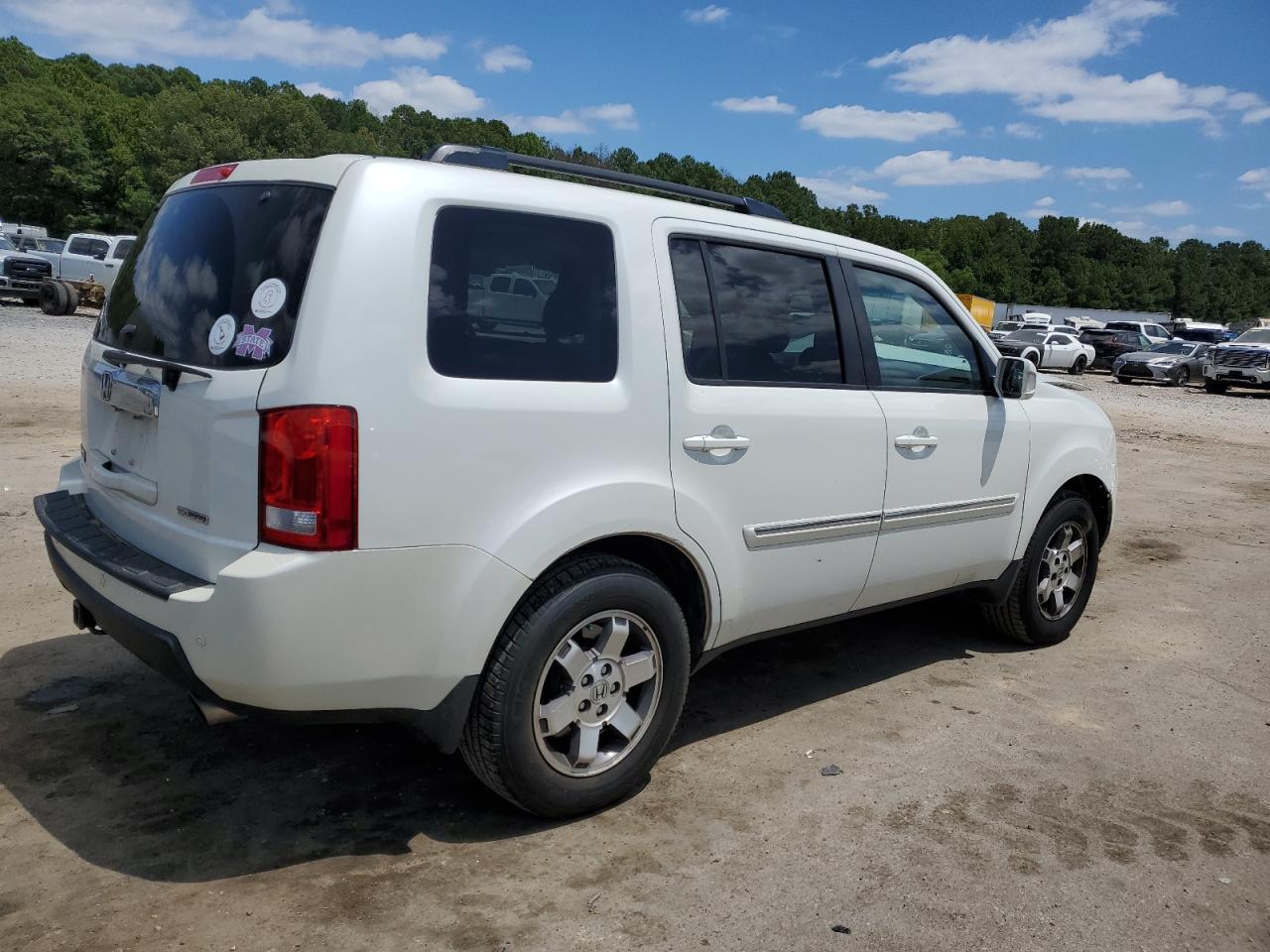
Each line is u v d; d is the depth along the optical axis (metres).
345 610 2.63
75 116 81.38
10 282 25.27
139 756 3.45
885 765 3.71
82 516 3.37
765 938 2.64
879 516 3.98
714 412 3.36
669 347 3.27
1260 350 26.22
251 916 2.61
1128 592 6.43
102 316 3.51
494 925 2.63
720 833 3.15
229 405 2.66
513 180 3.04
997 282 138.75
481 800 3.28
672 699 3.34
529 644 2.92
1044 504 4.85
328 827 3.07
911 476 4.10
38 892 2.67
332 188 2.74
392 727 3.78
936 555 4.33
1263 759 3.94
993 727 4.12
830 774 3.60
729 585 3.48
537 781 3.03
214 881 2.76
